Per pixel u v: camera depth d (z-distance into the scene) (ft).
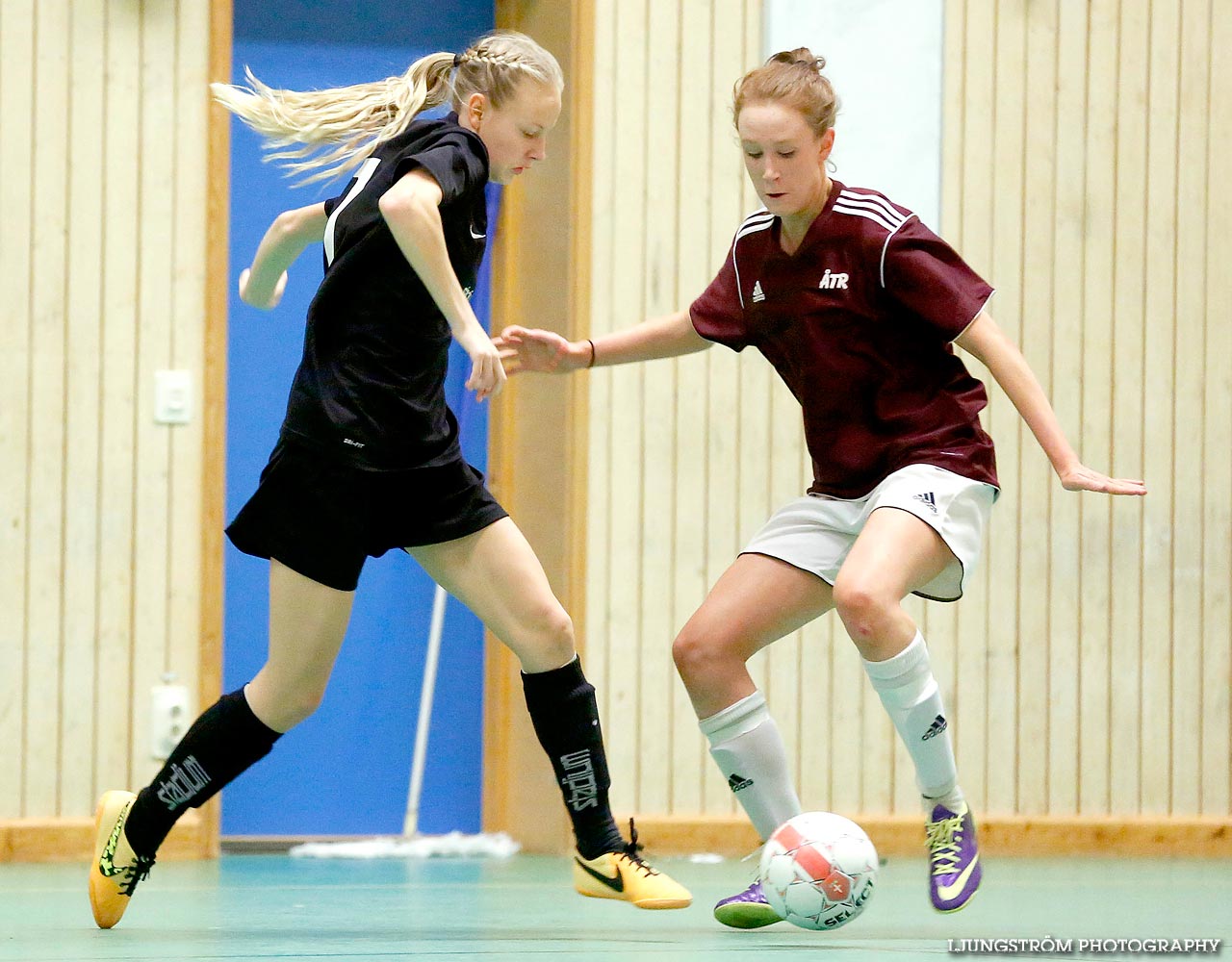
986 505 33.06
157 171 53.21
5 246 52.19
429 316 31.71
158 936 31.91
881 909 39.73
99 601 52.47
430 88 34.22
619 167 56.24
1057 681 59.11
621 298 56.18
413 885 44.80
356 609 58.08
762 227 34.17
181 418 53.16
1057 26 59.67
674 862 53.31
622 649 55.77
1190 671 60.08
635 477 56.13
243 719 32.48
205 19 53.72
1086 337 59.88
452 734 58.65
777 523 34.47
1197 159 60.80
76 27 52.75
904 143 58.29
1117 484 30.40
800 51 32.99
